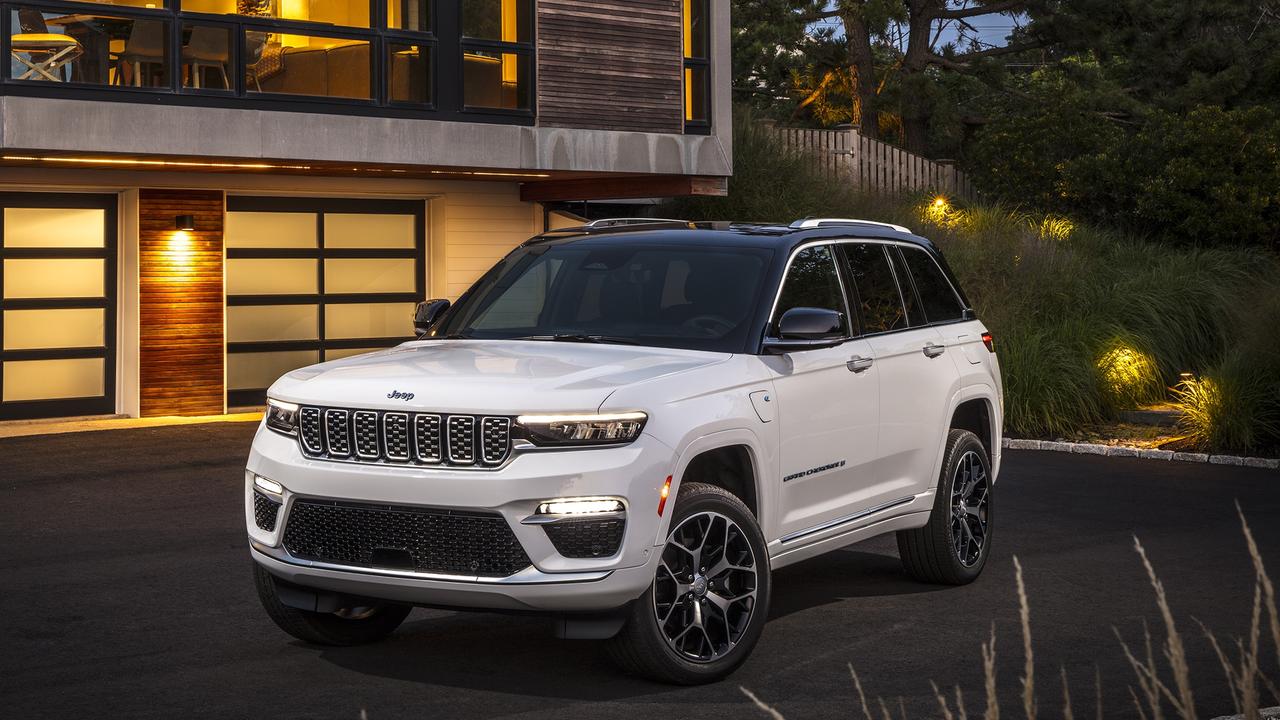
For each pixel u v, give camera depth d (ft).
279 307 58.85
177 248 54.95
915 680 19.92
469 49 56.24
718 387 20.01
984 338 27.91
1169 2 104.53
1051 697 19.16
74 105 46.50
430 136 54.24
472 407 18.31
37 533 31.40
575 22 58.75
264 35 51.44
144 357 54.34
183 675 19.99
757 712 18.25
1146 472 41.88
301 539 19.47
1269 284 53.42
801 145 77.82
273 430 20.20
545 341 22.04
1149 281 60.49
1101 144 82.84
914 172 84.84
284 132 50.75
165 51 49.06
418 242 62.80
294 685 19.47
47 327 53.36
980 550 26.94
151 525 32.42
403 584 18.53
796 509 21.80
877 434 23.76
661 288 22.57
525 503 17.99
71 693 19.06
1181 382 55.42
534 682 19.62
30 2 46.42
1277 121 78.54
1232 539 31.24
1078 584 26.61
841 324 23.56
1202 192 77.30
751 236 23.43
